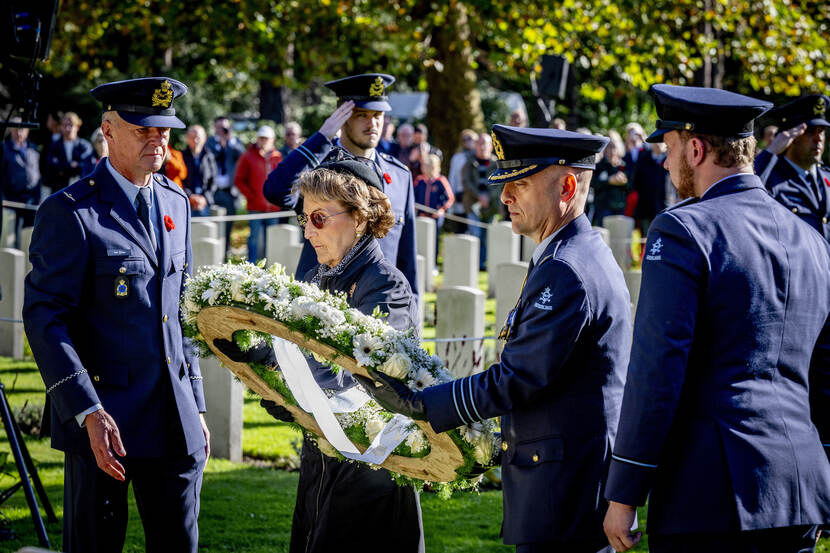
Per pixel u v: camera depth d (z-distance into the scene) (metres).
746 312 3.27
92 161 11.68
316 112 32.72
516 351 3.48
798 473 3.29
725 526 3.21
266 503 6.54
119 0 19.84
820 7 22.00
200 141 15.82
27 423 8.13
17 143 15.76
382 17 20.08
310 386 4.00
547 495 3.52
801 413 3.38
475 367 7.95
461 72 22.00
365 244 4.38
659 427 3.21
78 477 4.29
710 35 20.03
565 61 15.66
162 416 4.39
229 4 19.66
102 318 4.31
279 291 3.79
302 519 4.51
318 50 20.45
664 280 3.27
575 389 3.51
